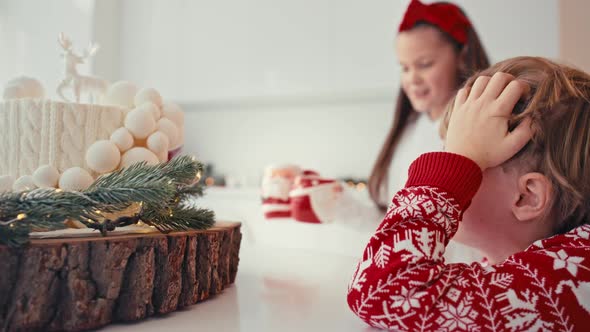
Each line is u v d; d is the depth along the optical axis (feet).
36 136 1.81
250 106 10.80
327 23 8.86
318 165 10.28
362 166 9.90
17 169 1.83
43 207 1.42
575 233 1.64
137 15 10.48
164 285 1.57
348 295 1.62
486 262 2.46
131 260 1.50
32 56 9.95
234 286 2.11
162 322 1.52
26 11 10.11
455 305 1.43
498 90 1.74
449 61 5.20
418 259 1.52
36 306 1.33
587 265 1.48
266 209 4.89
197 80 9.96
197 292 1.74
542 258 1.52
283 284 2.18
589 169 1.65
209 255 1.80
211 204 9.11
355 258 3.10
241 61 9.58
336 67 8.79
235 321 1.55
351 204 4.57
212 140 11.34
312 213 4.37
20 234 1.34
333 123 10.16
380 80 8.46
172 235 1.60
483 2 7.55
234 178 10.28
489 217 1.80
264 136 10.82
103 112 1.89
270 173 5.00
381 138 9.75
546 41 7.19
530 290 1.41
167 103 2.15
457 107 1.83
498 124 1.69
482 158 1.69
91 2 9.69
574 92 1.68
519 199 1.73
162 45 10.25
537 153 1.68
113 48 10.39
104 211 1.60
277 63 9.27
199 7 9.95
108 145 1.79
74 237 1.51
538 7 7.23
